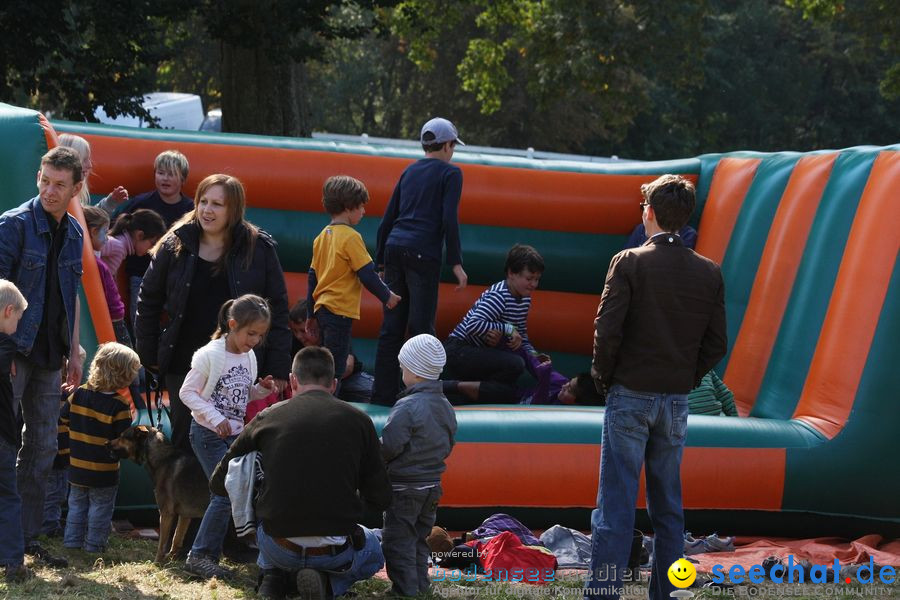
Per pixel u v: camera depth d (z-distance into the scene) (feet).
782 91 326.03
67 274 38.09
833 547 48.98
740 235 65.36
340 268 51.34
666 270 34.14
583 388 57.88
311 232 67.72
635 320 34.17
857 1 202.08
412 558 37.81
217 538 38.83
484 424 50.47
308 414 34.55
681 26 194.70
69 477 42.24
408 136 318.04
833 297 53.93
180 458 40.27
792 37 335.26
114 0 123.24
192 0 123.34
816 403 52.39
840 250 54.85
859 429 50.21
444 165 53.16
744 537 51.72
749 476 49.88
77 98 137.59
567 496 49.90
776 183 63.46
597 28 189.26
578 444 50.31
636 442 34.37
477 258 70.13
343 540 35.06
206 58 251.19
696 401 55.06
